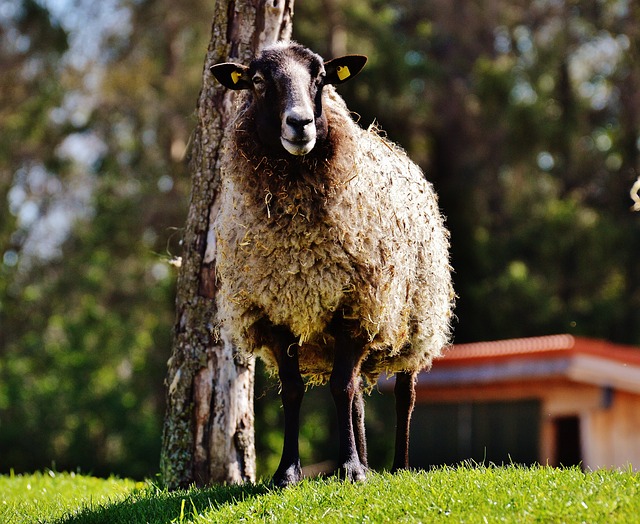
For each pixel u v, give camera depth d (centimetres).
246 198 627
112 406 2172
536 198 2756
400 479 605
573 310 2544
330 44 2400
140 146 2747
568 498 538
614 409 1427
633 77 2841
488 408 1594
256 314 641
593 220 2630
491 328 2470
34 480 899
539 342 1658
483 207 2716
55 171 2777
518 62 2945
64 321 2381
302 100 607
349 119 648
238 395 801
